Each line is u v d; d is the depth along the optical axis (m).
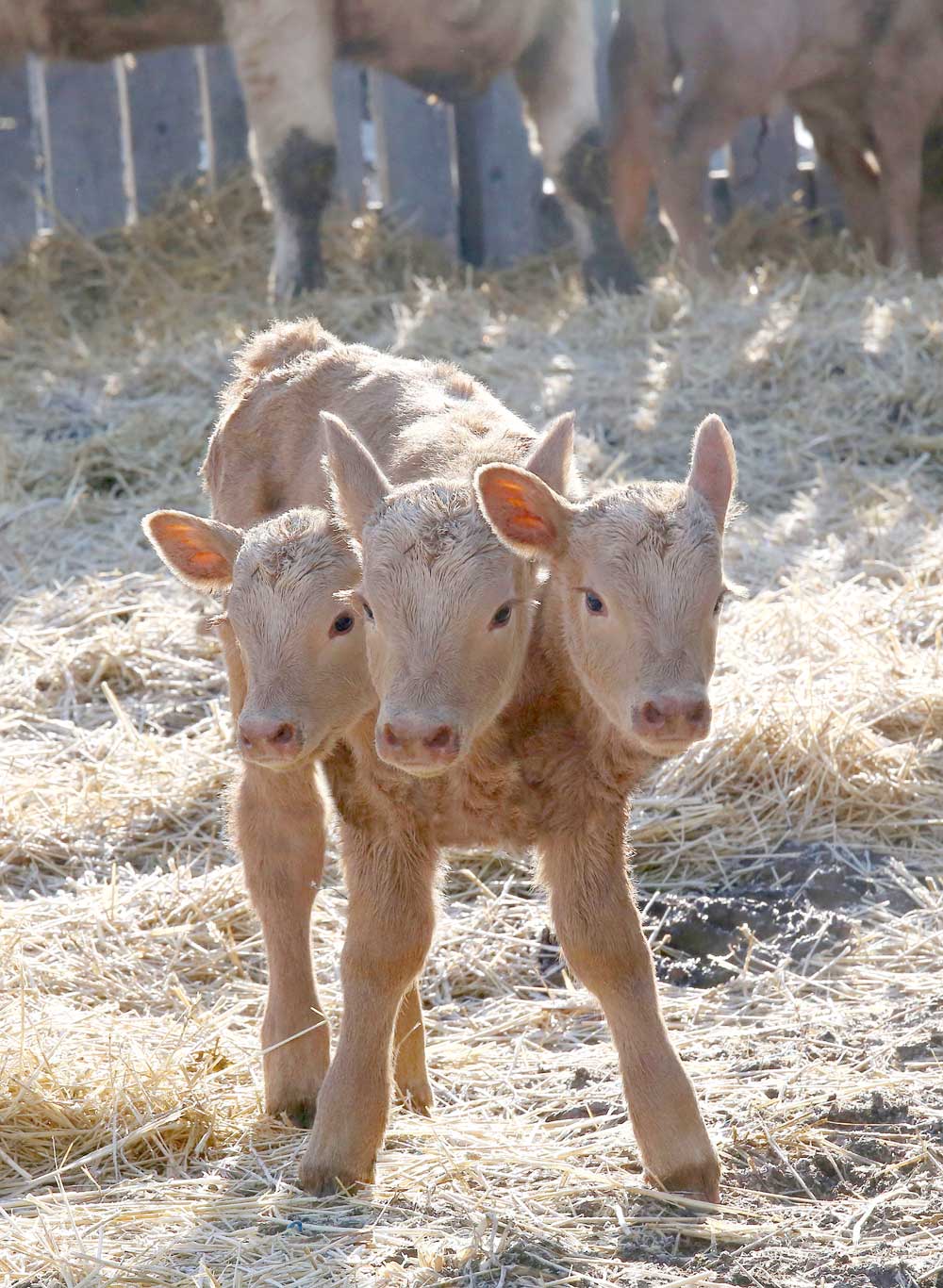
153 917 9.03
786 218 22.53
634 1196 6.18
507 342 17.73
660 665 5.62
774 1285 5.57
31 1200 6.28
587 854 6.22
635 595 5.72
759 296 18.78
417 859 6.30
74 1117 6.96
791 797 10.00
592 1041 7.93
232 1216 6.16
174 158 22.06
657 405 16.12
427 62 19.36
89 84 21.45
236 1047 7.57
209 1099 7.06
